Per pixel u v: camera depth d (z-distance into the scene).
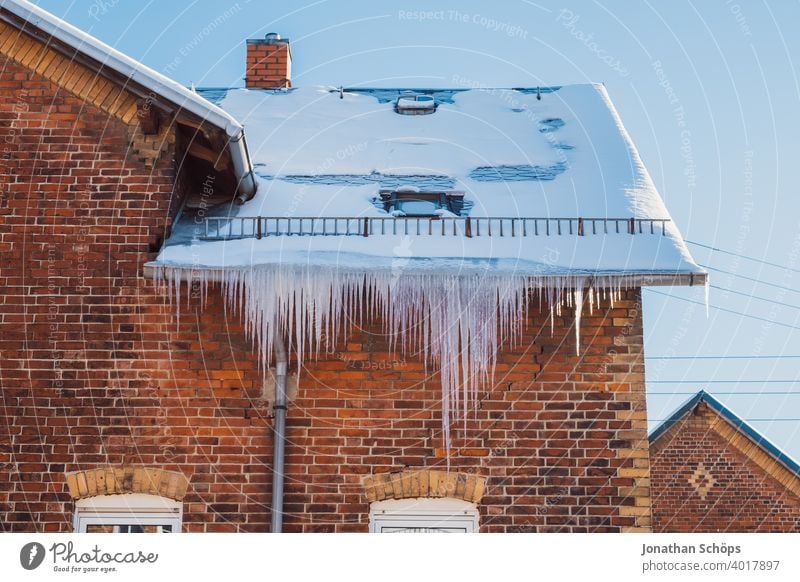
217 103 12.61
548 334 9.18
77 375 8.98
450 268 8.77
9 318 9.06
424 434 9.01
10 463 8.82
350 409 9.05
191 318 9.14
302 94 12.92
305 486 8.90
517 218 9.45
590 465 8.95
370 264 8.77
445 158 11.22
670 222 9.54
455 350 8.93
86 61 9.48
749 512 16.75
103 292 9.15
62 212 9.31
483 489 8.90
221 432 8.96
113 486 8.81
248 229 9.45
